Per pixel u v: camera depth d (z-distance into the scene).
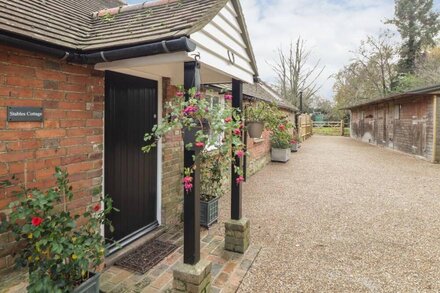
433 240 4.20
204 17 2.43
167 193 4.48
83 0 4.28
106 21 3.29
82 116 2.90
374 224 4.86
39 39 2.28
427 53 26.80
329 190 7.23
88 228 2.43
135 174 3.89
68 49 2.54
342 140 23.41
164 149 4.37
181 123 2.40
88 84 2.96
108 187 3.41
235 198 3.70
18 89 2.33
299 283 3.07
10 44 2.14
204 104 2.38
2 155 2.24
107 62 2.76
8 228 2.03
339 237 4.30
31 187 2.43
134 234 3.91
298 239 4.21
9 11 2.45
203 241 4.01
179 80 4.38
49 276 2.01
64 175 2.36
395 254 3.77
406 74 25.69
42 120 2.52
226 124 2.40
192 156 2.54
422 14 26.83
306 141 22.41
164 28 2.48
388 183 8.03
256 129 4.01
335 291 2.94
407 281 3.13
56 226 2.07
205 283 2.65
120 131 3.58
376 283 3.09
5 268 2.25
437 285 3.05
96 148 3.08
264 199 6.39
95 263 2.28
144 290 2.84
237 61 3.43
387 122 16.78
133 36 2.53
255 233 4.41
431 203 6.10
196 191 2.57
